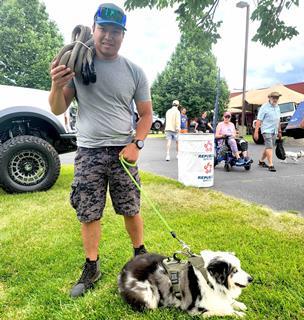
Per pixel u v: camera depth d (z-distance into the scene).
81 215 2.67
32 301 2.58
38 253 3.40
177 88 27.20
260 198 5.54
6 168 5.65
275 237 3.64
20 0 27.59
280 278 2.75
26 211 4.86
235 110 28.62
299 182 6.80
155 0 4.98
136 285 2.36
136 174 2.80
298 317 2.26
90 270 2.77
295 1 5.42
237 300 2.49
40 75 27.53
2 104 5.61
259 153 12.34
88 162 2.62
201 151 6.41
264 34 5.85
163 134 26.09
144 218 4.43
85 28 2.57
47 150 5.89
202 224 4.13
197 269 2.31
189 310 2.30
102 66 2.55
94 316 2.33
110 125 2.62
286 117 18.09
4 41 26.73
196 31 5.66
